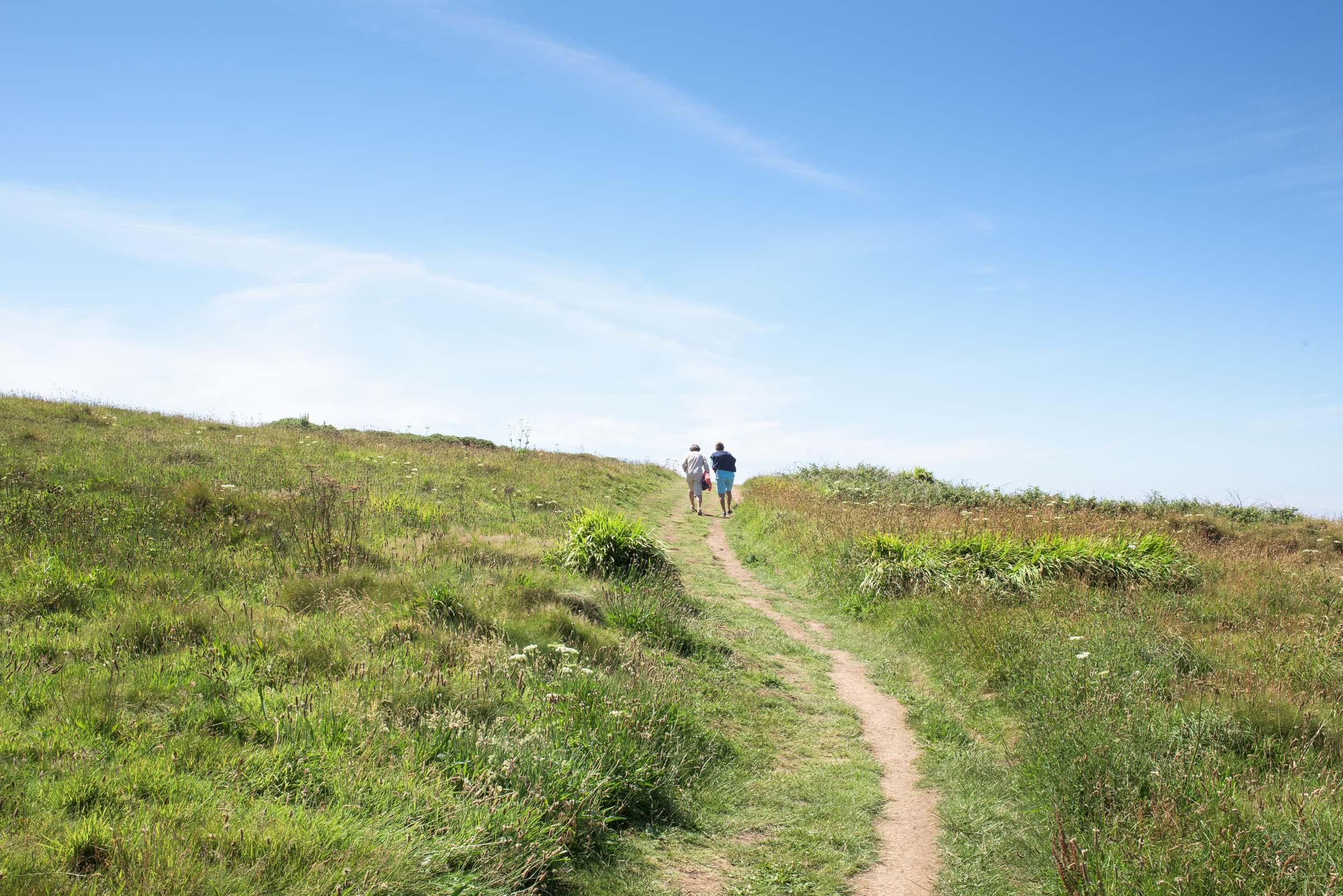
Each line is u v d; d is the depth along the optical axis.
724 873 4.72
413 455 20.27
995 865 5.02
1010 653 8.39
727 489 21.67
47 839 3.40
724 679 7.96
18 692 5.00
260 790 4.26
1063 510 18.22
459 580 8.77
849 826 5.46
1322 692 7.05
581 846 4.57
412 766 4.67
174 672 5.61
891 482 22.98
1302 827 4.53
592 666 7.16
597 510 16.12
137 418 19.52
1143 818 4.90
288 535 10.36
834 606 11.64
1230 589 11.32
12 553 8.20
